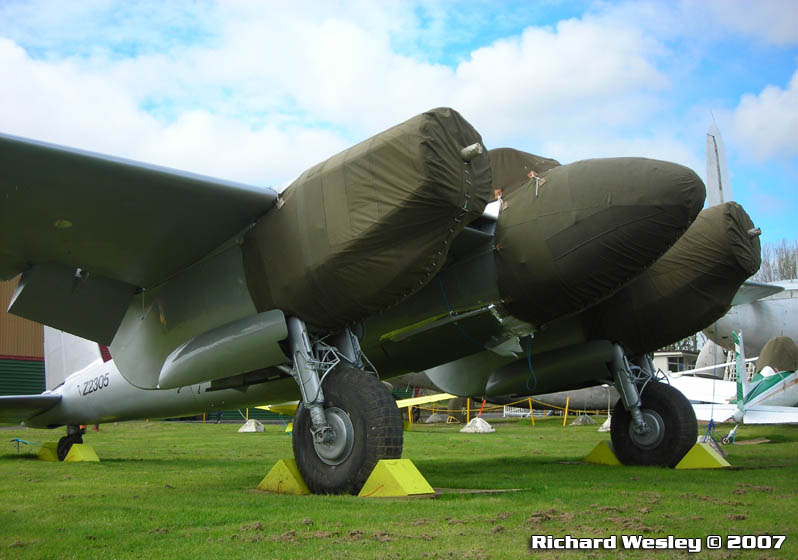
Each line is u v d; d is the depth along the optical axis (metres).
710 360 31.56
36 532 4.06
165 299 7.52
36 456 11.75
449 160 5.49
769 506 5.01
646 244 6.88
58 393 11.31
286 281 6.15
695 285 8.34
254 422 23.36
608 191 6.87
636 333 8.84
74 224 6.28
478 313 7.72
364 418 5.79
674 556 3.35
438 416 33.56
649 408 8.98
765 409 17.52
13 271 7.37
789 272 49.62
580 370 9.25
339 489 5.84
